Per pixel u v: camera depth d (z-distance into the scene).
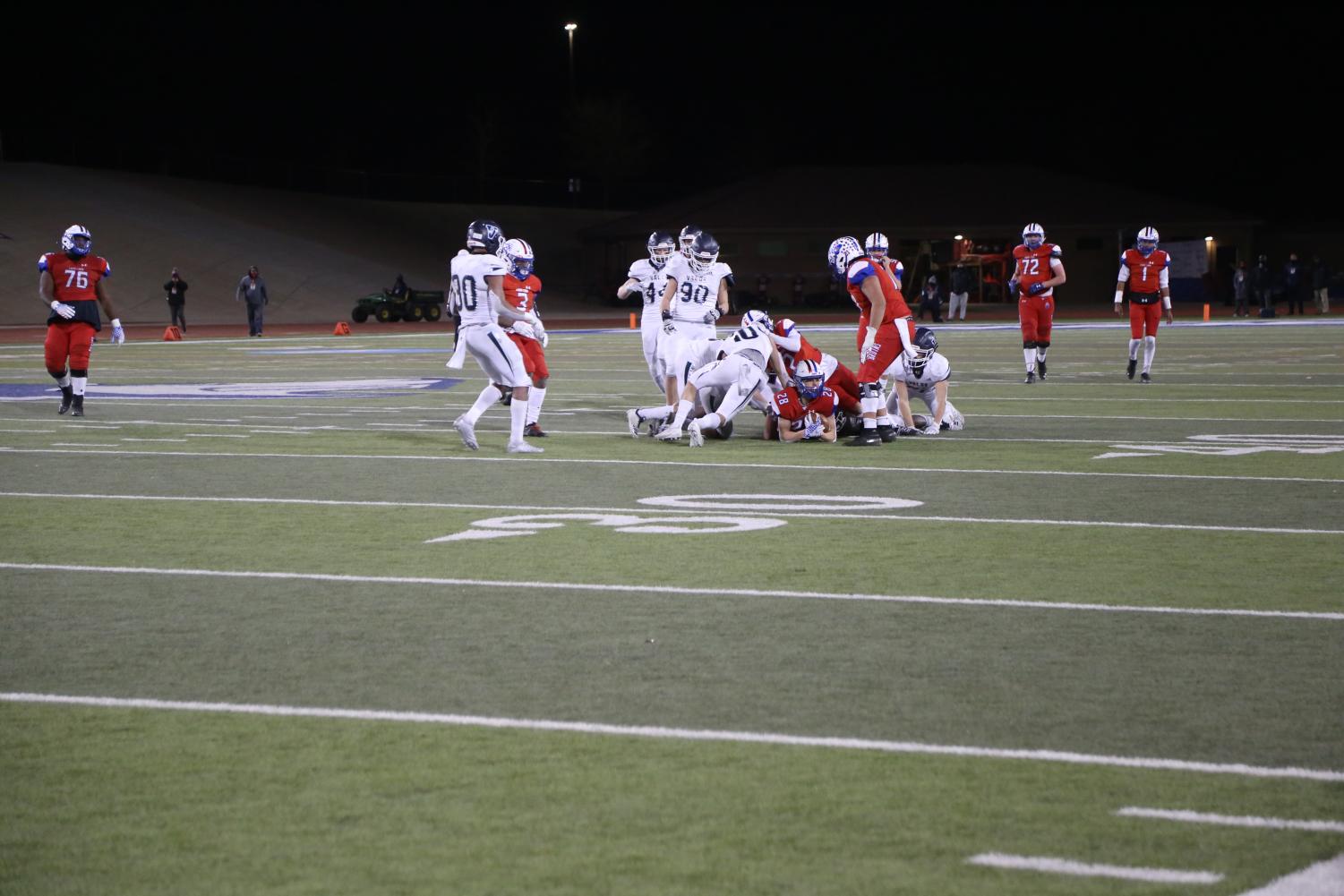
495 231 32.59
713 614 17.31
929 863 10.11
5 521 24.03
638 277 38.25
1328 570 19.61
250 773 12.05
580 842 10.54
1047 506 25.12
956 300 131.25
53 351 42.03
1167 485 27.52
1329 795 11.35
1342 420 39.75
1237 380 54.03
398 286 141.12
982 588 18.61
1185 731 12.91
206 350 85.88
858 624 16.80
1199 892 9.56
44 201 161.88
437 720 13.43
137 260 156.12
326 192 198.38
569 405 45.78
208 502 25.97
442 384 56.66
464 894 9.70
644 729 13.11
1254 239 178.38
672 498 26.27
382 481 28.61
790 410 34.66
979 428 37.91
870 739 12.77
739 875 9.93
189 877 10.02
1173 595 18.17
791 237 174.00
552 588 18.75
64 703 14.05
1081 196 175.75
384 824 10.92
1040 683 14.40
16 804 11.41
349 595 18.48
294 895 9.71
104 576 19.72
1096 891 9.62
